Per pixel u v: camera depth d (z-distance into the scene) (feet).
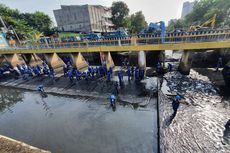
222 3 113.70
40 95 56.34
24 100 54.95
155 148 27.53
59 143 31.96
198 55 70.28
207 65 66.44
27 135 35.78
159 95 42.91
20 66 82.33
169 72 62.13
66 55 99.91
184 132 28.91
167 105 38.04
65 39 81.51
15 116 45.32
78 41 69.36
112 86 53.98
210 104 37.47
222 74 54.44
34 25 173.37
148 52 78.95
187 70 57.00
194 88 46.32
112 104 42.11
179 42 50.34
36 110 47.06
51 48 71.67
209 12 113.70
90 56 97.09
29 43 83.66
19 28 135.74
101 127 35.19
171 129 29.73
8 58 87.92
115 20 185.47
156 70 63.05
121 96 46.85
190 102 38.86
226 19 103.60
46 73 73.51
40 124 39.55
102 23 186.80
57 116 42.14
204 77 54.44
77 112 42.78
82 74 62.90
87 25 166.09
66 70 71.10
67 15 169.58
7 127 40.06
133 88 50.78
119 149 28.32
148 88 49.78
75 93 53.01
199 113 34.24
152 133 31.27
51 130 36.50
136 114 38.42
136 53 74.84
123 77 61.26
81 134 33.71
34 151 20.02
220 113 33.88
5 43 95.40
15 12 163.63
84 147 29.96
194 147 25.66
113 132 33.04
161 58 76.07
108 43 63.36
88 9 158.61
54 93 55.47
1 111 49.93
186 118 32.78
